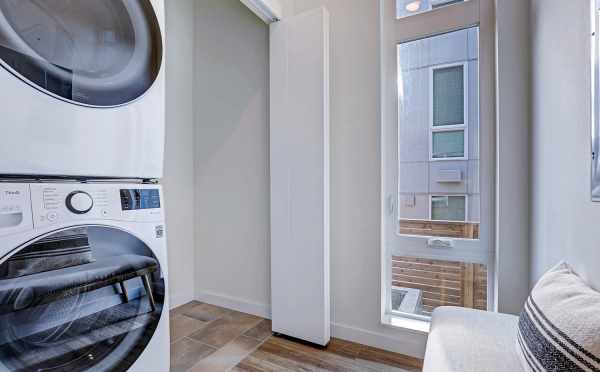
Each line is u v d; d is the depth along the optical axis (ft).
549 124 4.15
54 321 2.78
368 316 6.33
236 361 5.76
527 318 3.12
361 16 6.34
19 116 2.64
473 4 5.78
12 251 2.53
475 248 5.89
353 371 5.42
